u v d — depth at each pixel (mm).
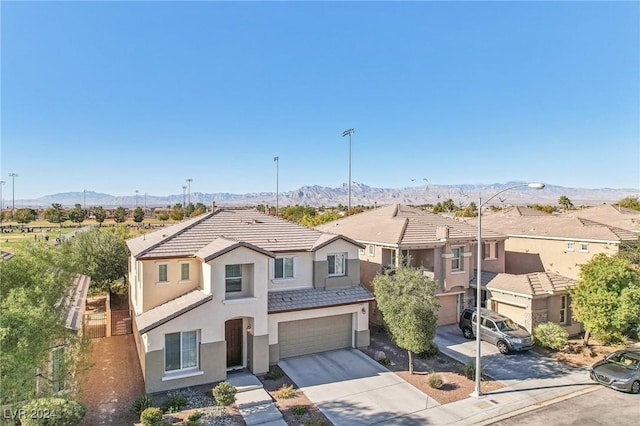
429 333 19156
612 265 22953
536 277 27016
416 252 30438
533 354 23078
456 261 29609
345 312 23047
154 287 20359
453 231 30156
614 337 23766
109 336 25297
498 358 22406
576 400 17578
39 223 115562
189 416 15562
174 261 20734
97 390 17922
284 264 23203
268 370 20047
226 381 18562
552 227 36375
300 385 18656
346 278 24406
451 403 17094
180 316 17891
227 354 20328
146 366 17266
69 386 13836
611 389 18656
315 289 23516
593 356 22797
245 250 19375
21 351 10867
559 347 23156
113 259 32500
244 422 15320
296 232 25391
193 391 17703
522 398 17672
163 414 15656
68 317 15219
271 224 25859
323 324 22875
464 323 26125
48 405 12508
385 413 16188
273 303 21188
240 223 25062
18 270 13391
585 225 34125
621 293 22078
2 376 10781
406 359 21969
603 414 16359
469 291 29656
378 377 19594
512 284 26828
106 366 20578
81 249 31359
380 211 37094
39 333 11773
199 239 22281
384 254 28953
